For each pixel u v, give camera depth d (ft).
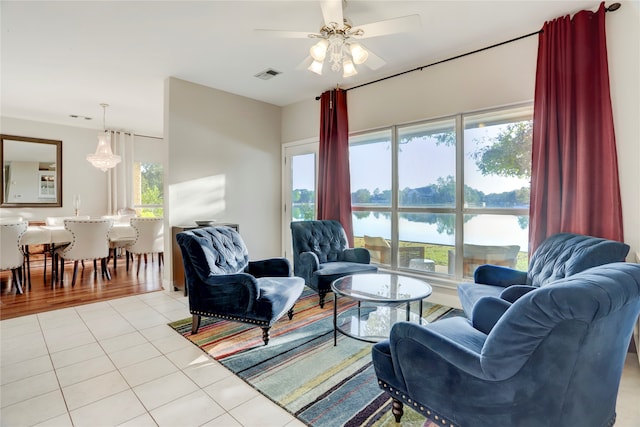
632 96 7.80
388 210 13.20
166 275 13.23
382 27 7.02
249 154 15.52
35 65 11.67
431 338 4.50
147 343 8.34
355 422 5.41
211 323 9.71
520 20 8.89
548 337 3.48
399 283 8.84
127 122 19.81
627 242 7.91
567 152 8.41
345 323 9.41
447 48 10.50
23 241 13.19
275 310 8.17
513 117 10.16
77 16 8.61
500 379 3.83
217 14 8.58
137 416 5.54
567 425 3.77
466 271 11.27
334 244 12.80
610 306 3.27
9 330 9.14
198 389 6.34
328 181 14.15
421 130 12.19
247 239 15.52
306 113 15.76
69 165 20.30
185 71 12.28
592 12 8.27
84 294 12.63
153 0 7.96
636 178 7.81
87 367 7.14
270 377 6.77
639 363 7.00
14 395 6.13
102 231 14.52
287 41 10.02
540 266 7.87
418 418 5.49
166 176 12.93
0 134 18.11
